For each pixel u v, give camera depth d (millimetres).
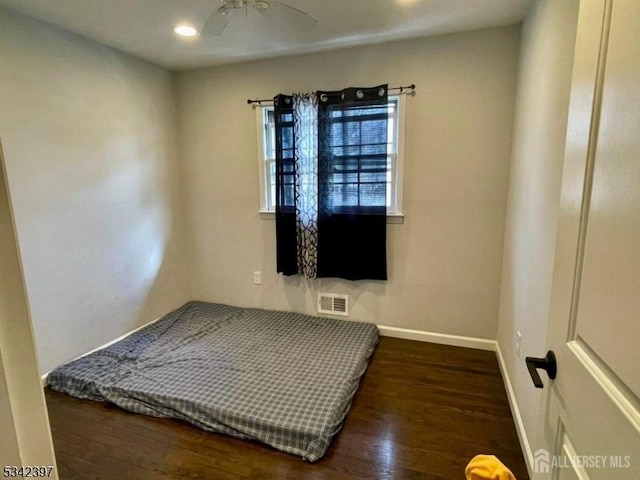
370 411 2125
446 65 2629
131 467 1736
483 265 2799
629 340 546
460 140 2688
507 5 2131
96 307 2730
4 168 426
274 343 2820
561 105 1432
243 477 1670
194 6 2082
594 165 682
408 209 2906
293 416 1925
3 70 2082
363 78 2838
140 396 2172
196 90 3338
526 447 1723
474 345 2914
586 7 738
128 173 2953
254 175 3309
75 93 2490
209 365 2488
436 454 1786
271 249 3393
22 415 458
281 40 2637
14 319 442
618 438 561
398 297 3076
